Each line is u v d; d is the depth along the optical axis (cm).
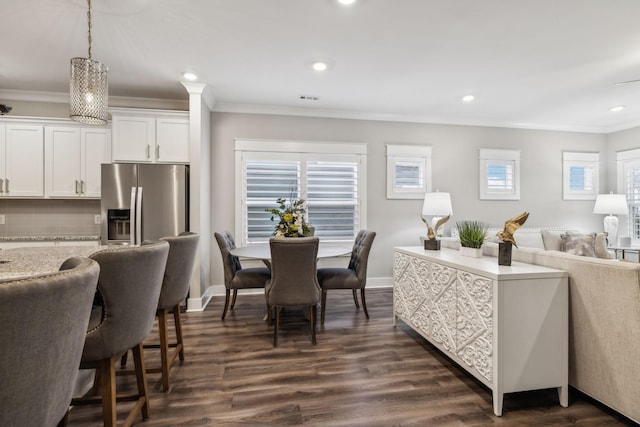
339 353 247
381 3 213
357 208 449
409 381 207
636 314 153
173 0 208
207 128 400
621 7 215
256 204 427
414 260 266
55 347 73
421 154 470
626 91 371
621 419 170
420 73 324
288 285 256
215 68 314
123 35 253
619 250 428
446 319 221
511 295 174
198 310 352
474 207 486
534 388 177
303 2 212
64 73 323
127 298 131
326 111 441
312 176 441
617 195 450
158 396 190
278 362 233
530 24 237
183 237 200
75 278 76
